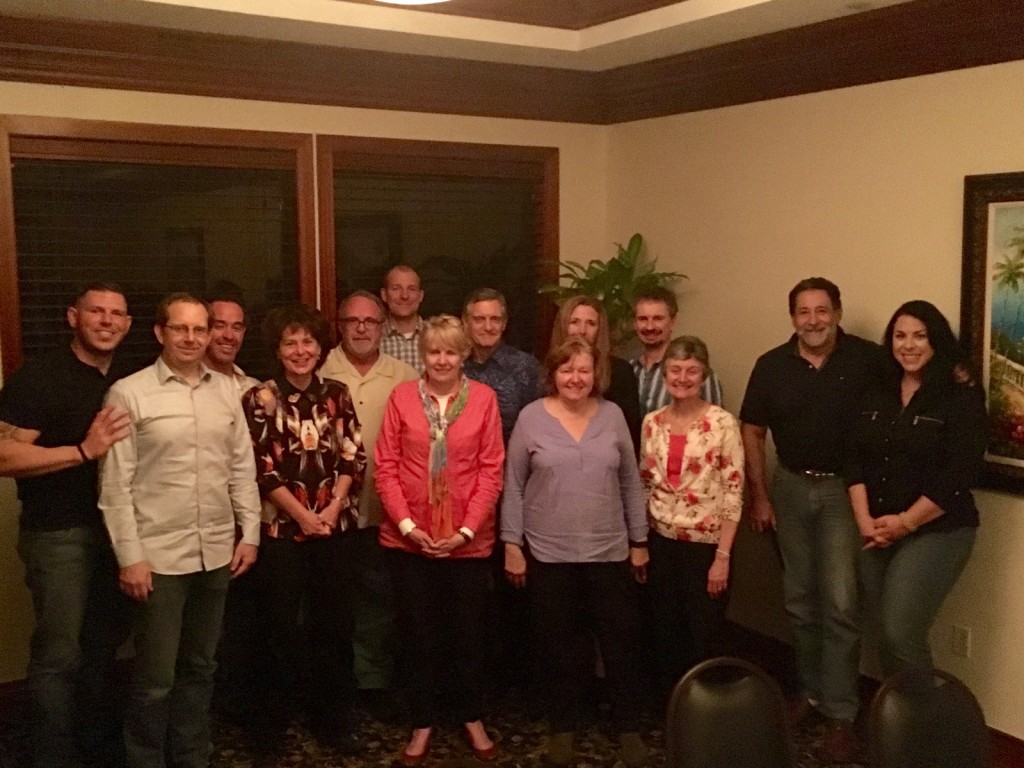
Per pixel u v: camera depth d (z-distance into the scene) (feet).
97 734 10.66
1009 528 10.14
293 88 12.71
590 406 10.70
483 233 14.88
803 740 11.04
